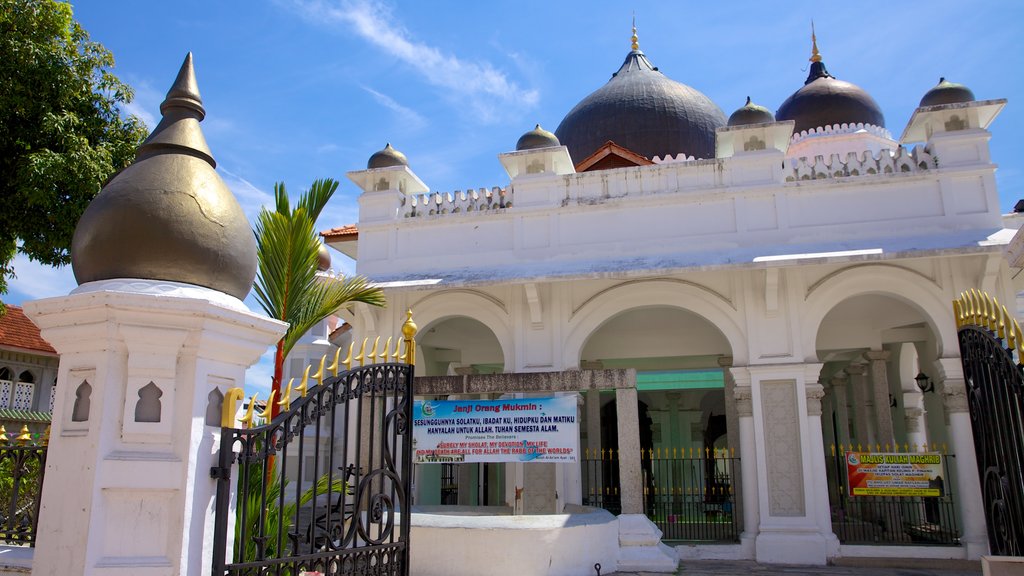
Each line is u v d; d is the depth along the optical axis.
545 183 13.66
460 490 14.67
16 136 11.28
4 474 7.62
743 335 12.53
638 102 19.25
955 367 11.59
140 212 4.02
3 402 18.25
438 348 17.34
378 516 5.08
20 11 11.27
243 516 4.10
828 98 19.64
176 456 3.84
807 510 11.63
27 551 5.02
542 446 9.35
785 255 11.91
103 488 3.68
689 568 11.01
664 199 13.04
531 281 12.38
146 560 3.69
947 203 12.06
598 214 13.35
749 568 11.04
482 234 13.80
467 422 9.63
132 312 3.75
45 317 3.89
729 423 14.89
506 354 13.30
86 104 12.07
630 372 9.59
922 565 11.18
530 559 8.09
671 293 12.93
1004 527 5.57
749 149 13.15
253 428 4.20
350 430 13.41
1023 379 4.88
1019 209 14.44
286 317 8.31
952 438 11.55
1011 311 11.41
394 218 14.27
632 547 9.42
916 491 11.59
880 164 12.59
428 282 12.91
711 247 12.68
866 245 11.95
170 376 3.89
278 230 8.27
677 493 15.51
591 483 16.48
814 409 12.00
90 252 4.06
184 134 4.42
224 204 4.34
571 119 20.20
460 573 8.08
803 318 12.35
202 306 3.82
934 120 12.55
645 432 22.39
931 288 11.95
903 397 16.92
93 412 3.76
